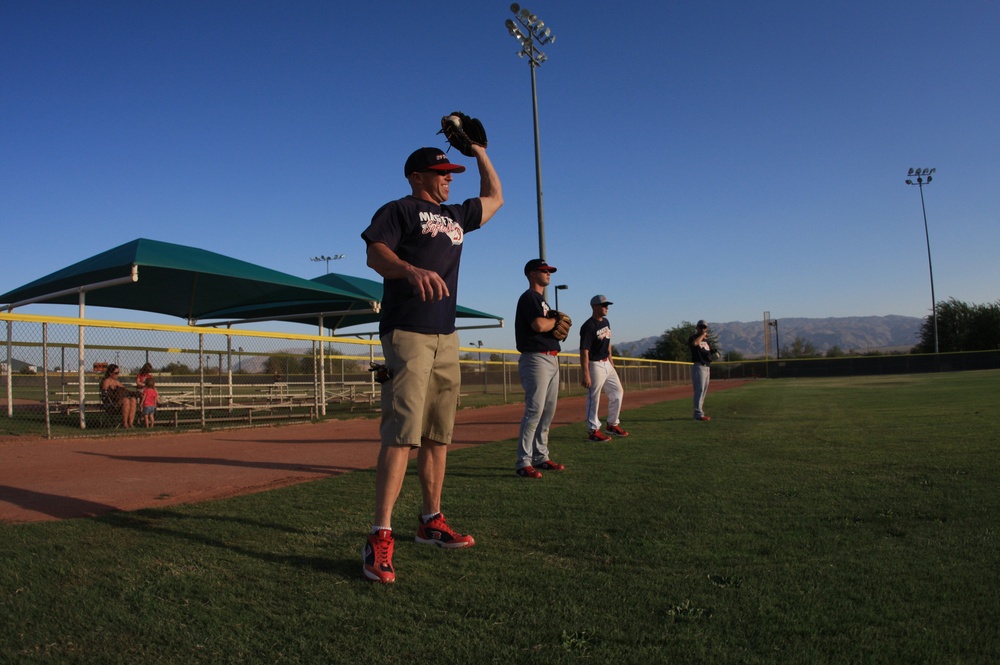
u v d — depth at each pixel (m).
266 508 3.80
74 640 1.99
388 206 2.76
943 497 3.87
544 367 4.99
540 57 19.81
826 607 2.20
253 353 10.54
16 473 5.33
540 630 2.05
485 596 2.35
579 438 7.49
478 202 3.16
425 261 2.83
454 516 3.58
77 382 10.84
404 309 2.79
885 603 2.23
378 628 2.08
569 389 20.77
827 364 50.06
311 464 5.84
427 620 2.14
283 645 1.96
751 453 5.94
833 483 4.39
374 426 10.07
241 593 2.38
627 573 2.59
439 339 2.85
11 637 2.00
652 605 2.24
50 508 3.91
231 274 11.54
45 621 2.12
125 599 2.31
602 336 7.19
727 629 2.04
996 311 54.03
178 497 4.28
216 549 2.93
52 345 8.98
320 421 10.99
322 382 11.90
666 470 5.07
